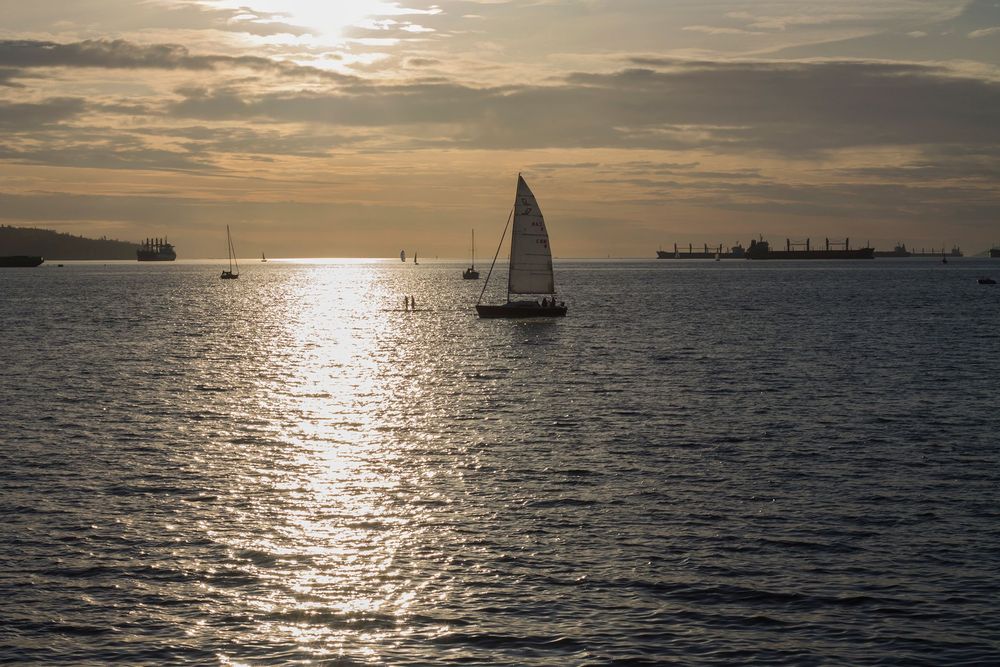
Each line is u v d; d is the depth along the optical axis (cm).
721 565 2772
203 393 6097
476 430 4756
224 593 2611
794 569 2738
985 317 12394
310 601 2559
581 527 3114
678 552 2878
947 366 7206
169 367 7550
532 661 2236
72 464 3959
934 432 4566
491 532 3077
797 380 6456
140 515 3247
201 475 3797
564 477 3744
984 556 2825
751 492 3497
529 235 11775
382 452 4247
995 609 2466
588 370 7162
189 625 2425
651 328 10944
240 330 11381
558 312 12006
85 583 2664
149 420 5038
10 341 9700
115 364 7706
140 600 2561
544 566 2777
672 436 4519
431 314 14362
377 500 3444
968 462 3938
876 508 3291
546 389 6181
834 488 3547
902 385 6175
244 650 2302
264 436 4625
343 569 2769
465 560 2836
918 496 3431
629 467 3897
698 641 2320
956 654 2245
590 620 2436
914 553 2855
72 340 9862
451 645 2320
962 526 3095
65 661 2244
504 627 2403
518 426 4847
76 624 2423
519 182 11731
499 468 3909
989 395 5722
